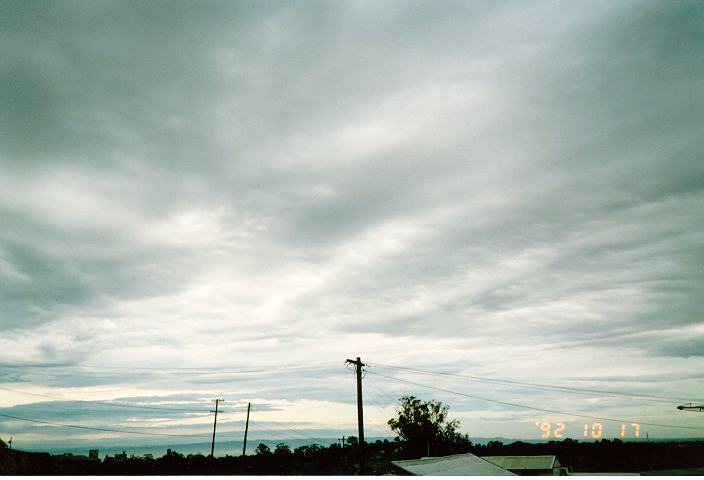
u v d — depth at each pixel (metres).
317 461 57.91
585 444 62.16
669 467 51.31
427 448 60.06
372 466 47.06
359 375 28.11
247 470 52.56
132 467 51.19
